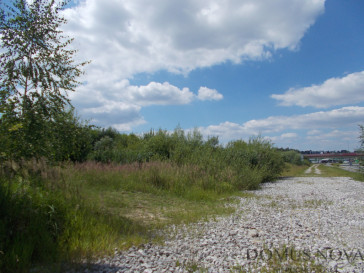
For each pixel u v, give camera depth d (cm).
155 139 2205
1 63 685
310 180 2545
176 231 698
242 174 1788
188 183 1477
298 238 658
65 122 727
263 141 2727
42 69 728
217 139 2516
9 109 635
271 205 1121
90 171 1355
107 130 3141
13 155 632
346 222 833
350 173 3728
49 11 730
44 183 660
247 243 606
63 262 474
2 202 514
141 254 526
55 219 573
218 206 1092
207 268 465
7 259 442
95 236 584
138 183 1352
